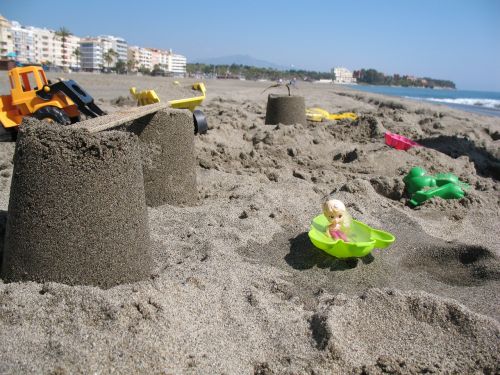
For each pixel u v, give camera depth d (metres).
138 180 0.46
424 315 0.43
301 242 0.60
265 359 0.37
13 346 0.34
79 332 0.36
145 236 0.47
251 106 2.29
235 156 1.10
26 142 0.42
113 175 0.43
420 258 0.61
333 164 1.13
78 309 0.38
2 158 0.98
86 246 0.43
